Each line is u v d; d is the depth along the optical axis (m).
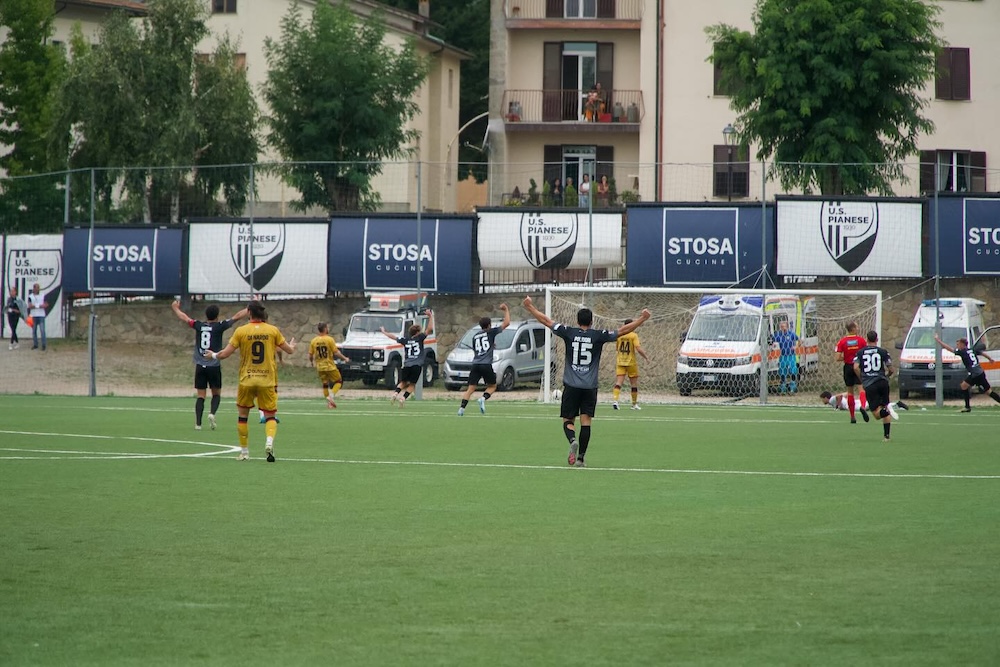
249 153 181.88
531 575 34.06
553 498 49.91
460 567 35.19
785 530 41.75
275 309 156.38
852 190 143.25
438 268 143.38
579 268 142.38
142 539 39.66
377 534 40.75
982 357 139.25
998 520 44.09
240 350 64.50
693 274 138.25
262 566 35.28
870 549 38.12
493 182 160.88
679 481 56.06
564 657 25.78
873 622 28.78
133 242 143.50
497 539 39.84
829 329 149.50
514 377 151.12
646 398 138.38
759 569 34.97
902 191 145.50
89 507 46.81
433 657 25.80
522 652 26.17
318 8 186.75
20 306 149.25
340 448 72.25
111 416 98.75
